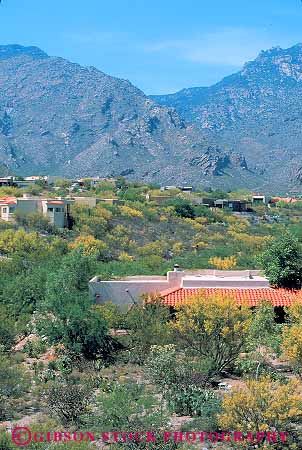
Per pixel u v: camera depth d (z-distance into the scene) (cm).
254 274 4969
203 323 3516
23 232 8469
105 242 10106
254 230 13275
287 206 18762
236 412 2500
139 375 3569
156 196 15938
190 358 3516
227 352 3497
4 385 3191
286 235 4919
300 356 3170
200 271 5025
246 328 3475
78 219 10700
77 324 3906
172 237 11606
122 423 2717
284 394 2484
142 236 11188
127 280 4725
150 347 3756
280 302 4394
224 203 16862
